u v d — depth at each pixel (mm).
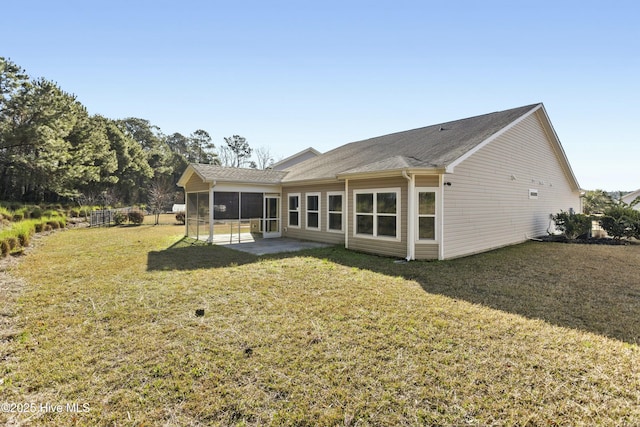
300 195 13758
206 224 13023
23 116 19203
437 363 3225
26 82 19297
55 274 6879
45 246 11055
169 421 2422
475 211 9875
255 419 2451
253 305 4938
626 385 2865
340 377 2982
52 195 28453
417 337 3818
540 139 13453
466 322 4277
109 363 3223
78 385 2855
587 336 3859
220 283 6207
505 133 11227
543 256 9391
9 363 3209
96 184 31547
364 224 10148
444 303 5051
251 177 14227
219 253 9852
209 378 2971
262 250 10508
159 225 21859
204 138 67188
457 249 9227
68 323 4207
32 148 19594
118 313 4562
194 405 2600
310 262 8344
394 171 8828
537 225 13438
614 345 3627
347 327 4105
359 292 5637
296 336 3844
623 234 12359
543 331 3996
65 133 20594
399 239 9094
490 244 10586
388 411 2531
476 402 2637
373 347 3561
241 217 13516
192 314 4555
